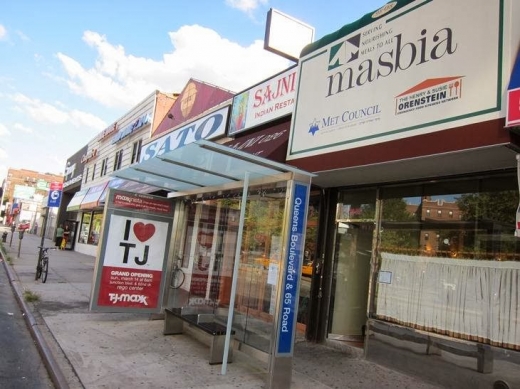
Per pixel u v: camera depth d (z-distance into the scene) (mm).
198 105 13109
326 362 6531
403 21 5637
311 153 6621
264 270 6176
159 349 6477
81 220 28906
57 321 7820
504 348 5199
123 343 6680
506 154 4727
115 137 23297
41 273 13172
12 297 10641
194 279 8062
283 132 7801
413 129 5184
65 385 4875
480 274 5574
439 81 5008
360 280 8047
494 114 4395
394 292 6594
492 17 4621
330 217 7977
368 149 5707
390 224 6898
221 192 7465
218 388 5047
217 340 5961
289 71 8703
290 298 5227
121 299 8016
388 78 5656
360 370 6246
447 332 5793
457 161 5203
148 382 5094
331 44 6742
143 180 7938
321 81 6773
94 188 25938
